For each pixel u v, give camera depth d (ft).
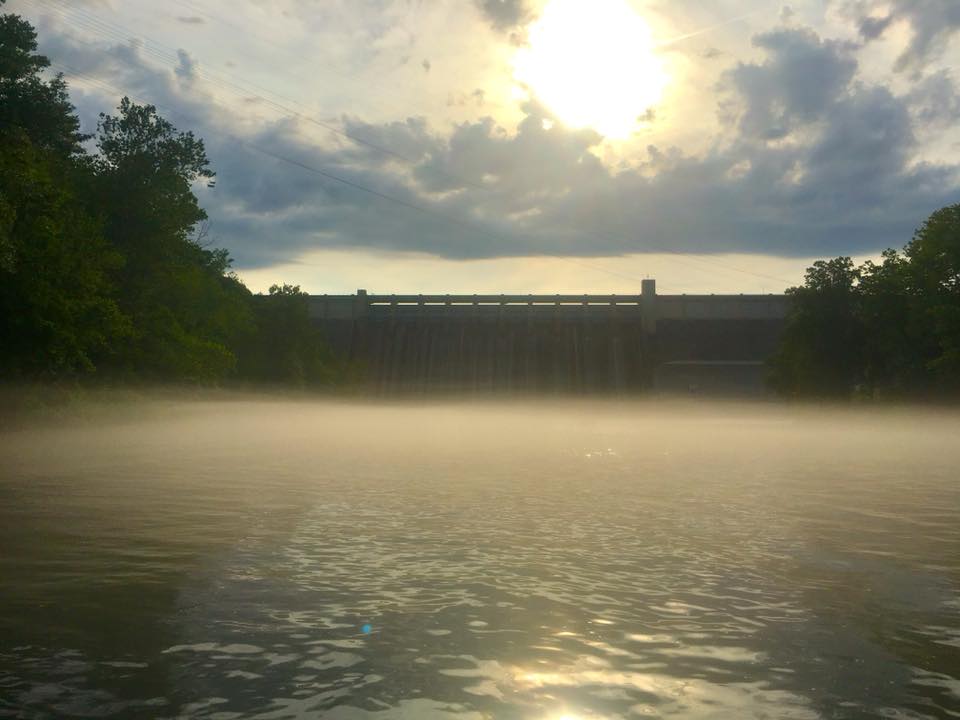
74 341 176.76
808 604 41.68
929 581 47.01
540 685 29.91
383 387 519.60
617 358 521.24
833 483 105.19
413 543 57.06
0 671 30.78
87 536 58.59
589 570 49.06
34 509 71.61
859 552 55.77
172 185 231.09
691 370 491.72
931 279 250.98
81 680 29.94
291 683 29.86
